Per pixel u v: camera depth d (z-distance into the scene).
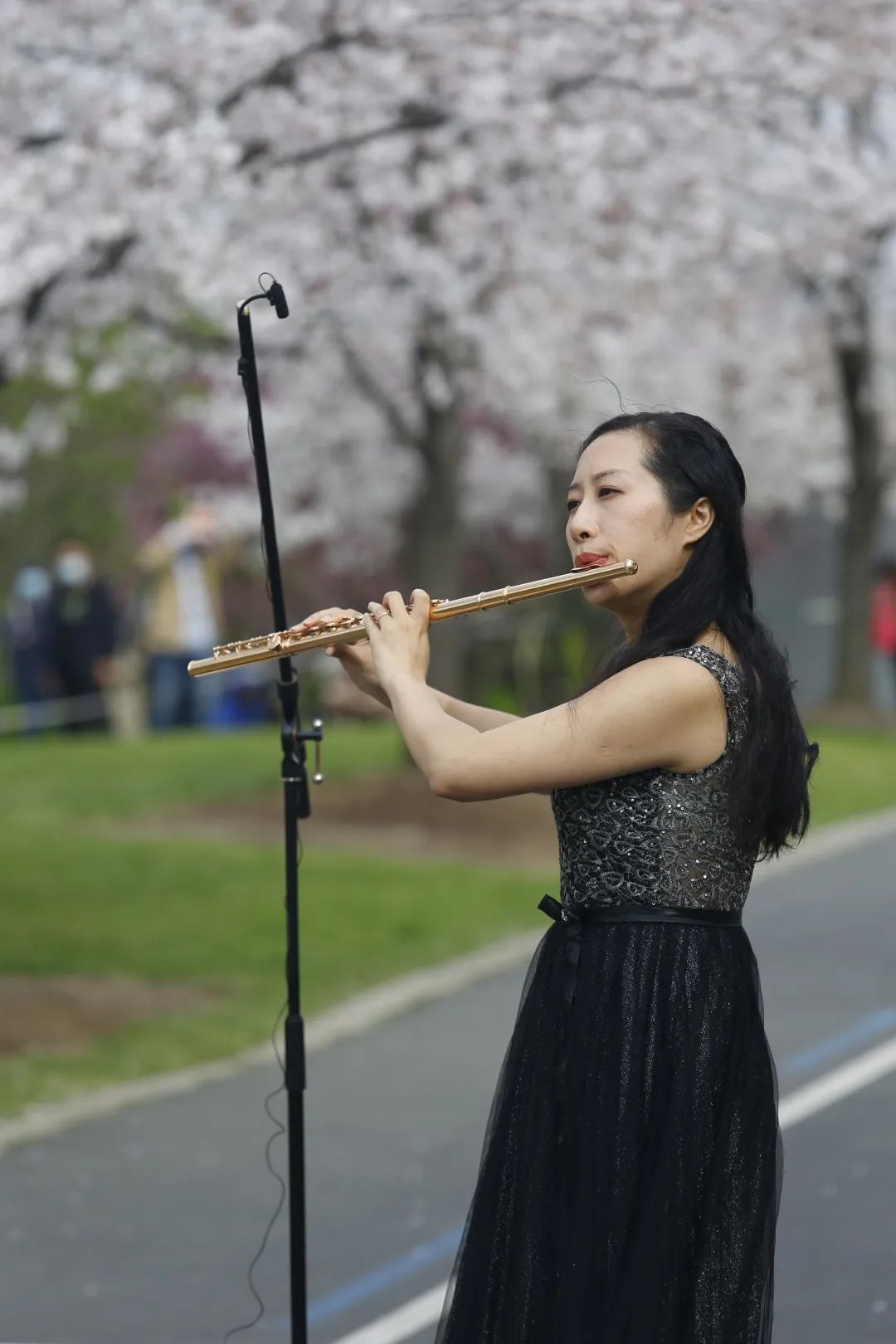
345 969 19.08
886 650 45.69
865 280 37.91
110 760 33.91
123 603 54.22
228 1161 13.08
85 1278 10.89
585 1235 6.74
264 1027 16.89
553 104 20.91
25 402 42.12
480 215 22.84
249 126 19.11
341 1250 11.27
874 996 17.52
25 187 17.73
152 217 18.36
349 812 28.00
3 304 17.64
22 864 24.41
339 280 22.94
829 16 20.94
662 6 19.62
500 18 19.59
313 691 45.22
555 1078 6.86
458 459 29.53
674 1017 6.75
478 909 21.84
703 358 37.59
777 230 24.38
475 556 53.34
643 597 7.09
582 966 6.87
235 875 23.64
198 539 41.88
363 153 20.69
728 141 21.92
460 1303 6.91
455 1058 15.84
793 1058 15.41
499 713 7.94
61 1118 14.10
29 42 18.98
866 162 24.70
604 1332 6.68
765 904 22.12
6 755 35.34
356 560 52.06
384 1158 13.08
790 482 46.22
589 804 6.88
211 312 24.41
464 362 28.27
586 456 7.10
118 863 24.47
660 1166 6.70
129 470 52.72
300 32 19.03
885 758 33.97
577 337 30.17
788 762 6.96
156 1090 14.95
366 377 29.31
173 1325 10.17
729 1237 6.71
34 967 19.05
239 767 32.41
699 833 6.80
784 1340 9.81
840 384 40.97
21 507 52.91
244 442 43.06
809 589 55.88
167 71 18.78
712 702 6.77
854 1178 12.36
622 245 23.62
